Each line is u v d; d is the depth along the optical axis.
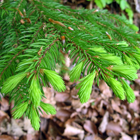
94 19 0.29
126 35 0.27
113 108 0.64
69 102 0.62
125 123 0.64
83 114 0.61
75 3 0.64
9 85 0.17
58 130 0.58
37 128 0.18
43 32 0.23
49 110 0.18
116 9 0.67
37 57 0.19
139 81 0.70
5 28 0.26
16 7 0.27
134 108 0.67
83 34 0.22
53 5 0.28
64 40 0.21
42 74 0.18
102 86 0.66
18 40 0.24
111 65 0.18
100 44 0.22
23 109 0.18
